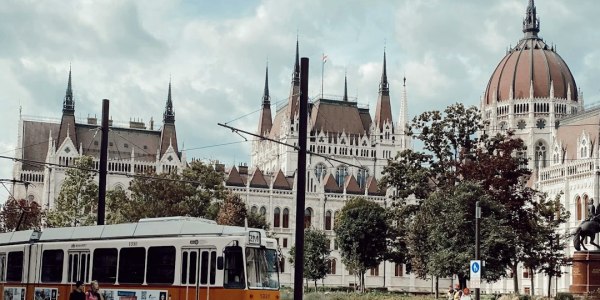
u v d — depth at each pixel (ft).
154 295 135.85
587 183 520.83
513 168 269.03
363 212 439.22
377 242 433.07
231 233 132.36
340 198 643.04
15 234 161.99
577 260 243.19
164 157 629.10
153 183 345.31
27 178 627.46
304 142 142.72
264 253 134.62
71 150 602.85
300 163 142.41
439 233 237.45
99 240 145.59
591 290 237.86
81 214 391.86
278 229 621.31
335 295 272.92
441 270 234.17
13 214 408.26
